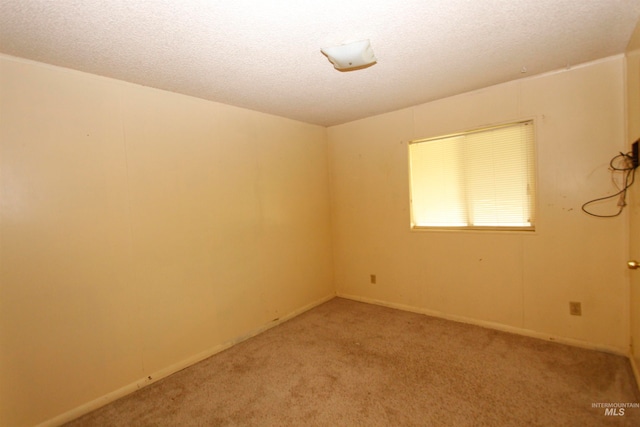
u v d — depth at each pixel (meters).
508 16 1.63
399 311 3.43
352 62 1.96
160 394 2.15
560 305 2.54
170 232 2.43
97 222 2.06
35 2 1.32
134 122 2.24
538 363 2.27
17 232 1.77
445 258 3.13
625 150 2.21
